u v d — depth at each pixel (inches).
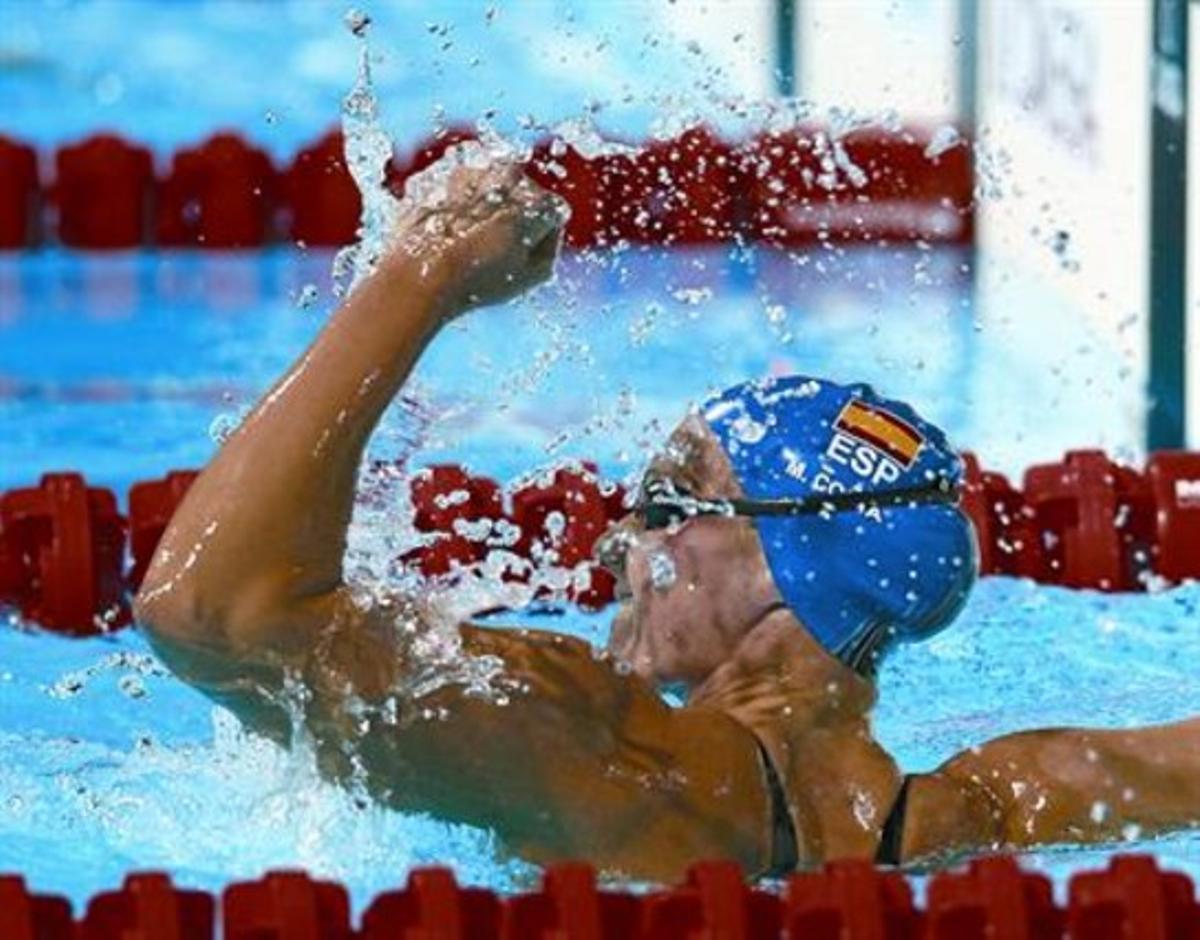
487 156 332.5
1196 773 371.2
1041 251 789.9
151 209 880.3
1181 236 657.0
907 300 799.1
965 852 354.3
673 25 1052.5
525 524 535.8
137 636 519.5
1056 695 464.4
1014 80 819.4
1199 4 642.2
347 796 342.3
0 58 1156.5
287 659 320.8
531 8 1112.8
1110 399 703.7
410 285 319.6
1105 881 327.9
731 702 352.2
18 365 749.3
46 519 533.0
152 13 1218.0
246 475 315.0
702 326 763.4
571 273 803.4
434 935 315.6
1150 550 558.9
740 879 320.5
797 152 855.1
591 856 340.2
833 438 351.3
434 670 328.2
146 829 382.6
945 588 352.2
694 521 352.2
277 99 1087.0
